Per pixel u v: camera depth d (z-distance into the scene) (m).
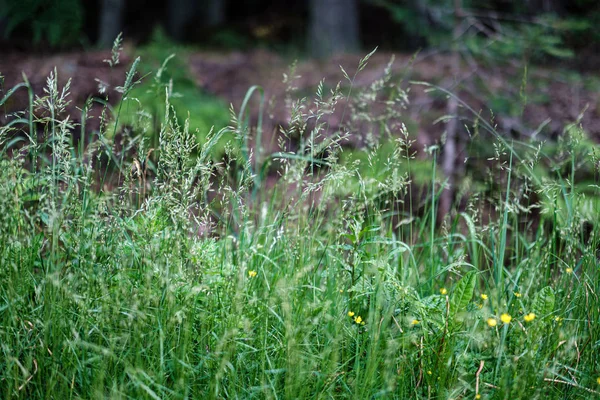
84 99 8.53
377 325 3.48
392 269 3.98
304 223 4.14
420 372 3.51
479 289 4.33
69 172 3.67
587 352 3.69
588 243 4.22
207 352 3.44
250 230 4.36
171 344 3.37
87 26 19.48
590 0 12.53
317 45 15.17
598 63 11.94
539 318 3.62
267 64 12.93
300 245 3.97
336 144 4.20
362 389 3.17
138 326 3.27
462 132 9.65
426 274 4.54
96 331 3.29
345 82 11.17
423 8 12.80
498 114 10.11
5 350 3.07
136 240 3.76
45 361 3.22
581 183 6.61
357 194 4.45
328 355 3.44
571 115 10.20
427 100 10.41
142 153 3.95
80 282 3.46
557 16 12.02
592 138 9.54
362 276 3.77
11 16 12.75
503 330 3.47
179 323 3.38
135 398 3.07
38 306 3.41
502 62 11.94
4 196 3.41
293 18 19.66
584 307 3.88
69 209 3.54
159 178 4.07
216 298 3.75
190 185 3.59
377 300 3.56
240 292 3.39
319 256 4.25
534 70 11.40
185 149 3.65
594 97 10.77
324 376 3.26
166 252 3.51
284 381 3.42
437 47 12.77
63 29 12.12
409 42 16.16
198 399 3.21
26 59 10.45
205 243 3.89
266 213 4.47
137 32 22.39
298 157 4.20
